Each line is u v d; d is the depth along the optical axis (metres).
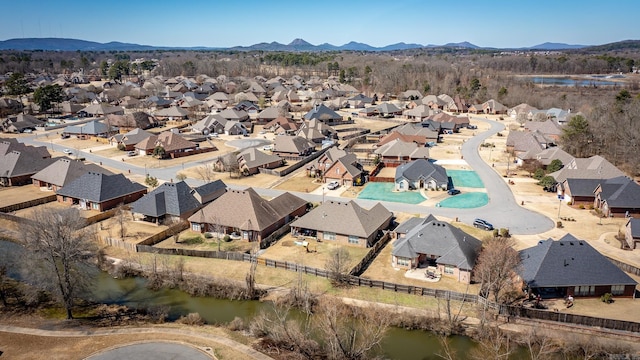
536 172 104.44
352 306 53.62
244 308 55.31
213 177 110.50
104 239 72.19
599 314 51.38
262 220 73.44
